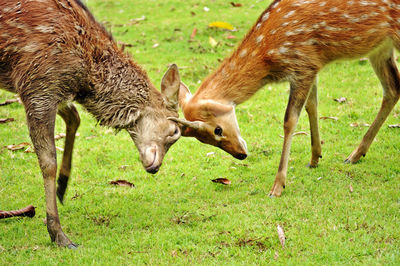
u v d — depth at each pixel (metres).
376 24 9.42
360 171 10.30
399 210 8.34
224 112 9.16
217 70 9.41
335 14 9.20
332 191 9.41
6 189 10.24
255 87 9.48
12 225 8.71
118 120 8.45
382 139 11.89
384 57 10.31
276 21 9.19
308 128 13.04
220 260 7.21
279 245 7.51
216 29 19.91
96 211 9.27
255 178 10.55
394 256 6.92
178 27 20.58
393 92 10.41
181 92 9.67
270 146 12.18
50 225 7.87
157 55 17.92
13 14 7.62
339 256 7.06
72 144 9.13
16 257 7.54
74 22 7.91
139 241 7.89
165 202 9.63
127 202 9.68
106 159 11.85
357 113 13.48
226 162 11.52
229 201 9.43
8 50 7.69
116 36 19.94
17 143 12.54
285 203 8.95
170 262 7.22
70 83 7.91
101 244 7.86
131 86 8.37
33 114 7.77
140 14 22.94
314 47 9.31
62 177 9.17
